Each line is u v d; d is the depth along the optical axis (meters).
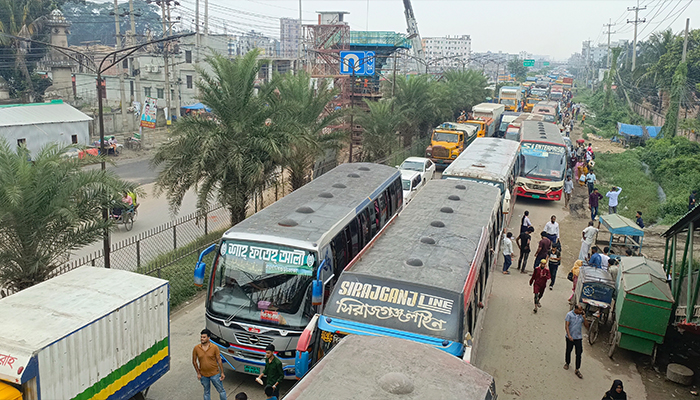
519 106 71.94
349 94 45.62
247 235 10.36
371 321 8.20
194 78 55.81
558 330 13.55
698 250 19.75
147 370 9.06
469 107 61.00
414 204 13.95
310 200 13.33
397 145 38.09
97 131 46.62
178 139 16.69
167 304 9.44
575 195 30.31
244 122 16.94
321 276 10.03
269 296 9.98
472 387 5.61
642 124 60.19
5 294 12.52
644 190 31.09
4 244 10.98
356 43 49.69
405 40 50.75
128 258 17.61
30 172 10.63
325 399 5.20
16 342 7.01
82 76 62.44
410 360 6.01
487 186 16.17
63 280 9.03
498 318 14.10
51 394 7.18
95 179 11.62
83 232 11.83
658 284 11.62
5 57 48.75
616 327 12.04
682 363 12.05
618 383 8.78
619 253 18.98
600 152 47.62
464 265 9.65
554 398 10.42
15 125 31.36
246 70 17.06
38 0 51.41
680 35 58.38
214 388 10.12
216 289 10.26
